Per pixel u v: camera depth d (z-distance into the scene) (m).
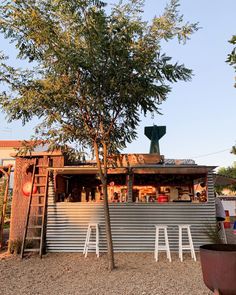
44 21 7.47
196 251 10.54
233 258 4.70
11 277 7.48
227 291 4.70
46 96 7.65
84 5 7.41
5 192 11.93
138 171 10.77
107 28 7.44
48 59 8.01
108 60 7.58
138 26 7.71
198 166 10.61
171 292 6.00
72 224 10.89
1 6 7.36
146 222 10.80
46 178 10.92
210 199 10.88
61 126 8.35
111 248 8.20
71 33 7.83
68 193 12.16
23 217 11.07
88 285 6.61
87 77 7.79
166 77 7.88
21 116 8.14
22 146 8.85
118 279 7.07
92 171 10.89
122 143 8.91
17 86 7.98
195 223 10.74
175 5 8.12
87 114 8.50
